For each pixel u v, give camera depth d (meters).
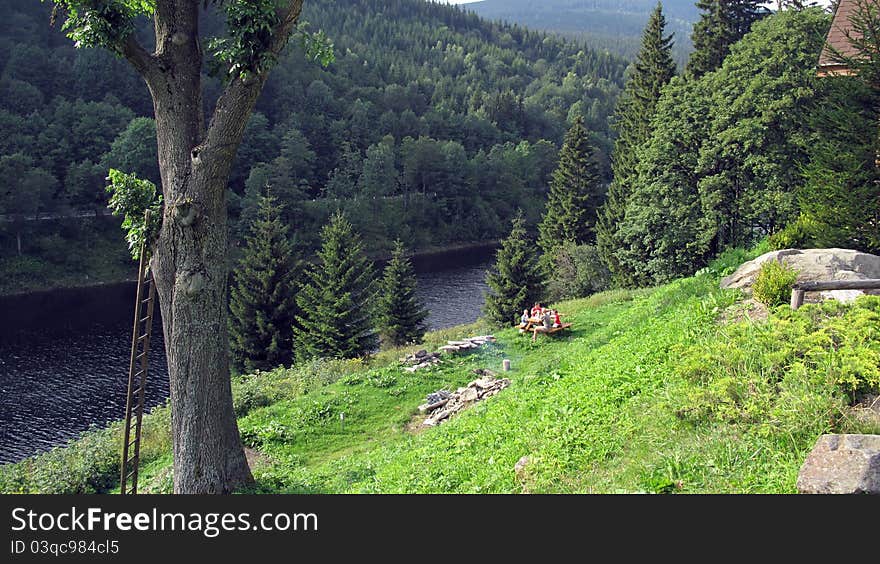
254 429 16.92
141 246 11.83
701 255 31.97
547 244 55.00
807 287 11.61
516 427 11.73
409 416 17.45
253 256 36.22
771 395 8.76
